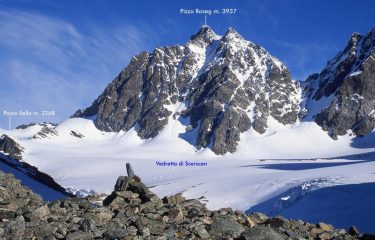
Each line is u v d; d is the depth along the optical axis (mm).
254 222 14680
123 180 15273
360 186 139125
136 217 13047
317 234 14594
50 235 11234
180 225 12727
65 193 45531
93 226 11750
